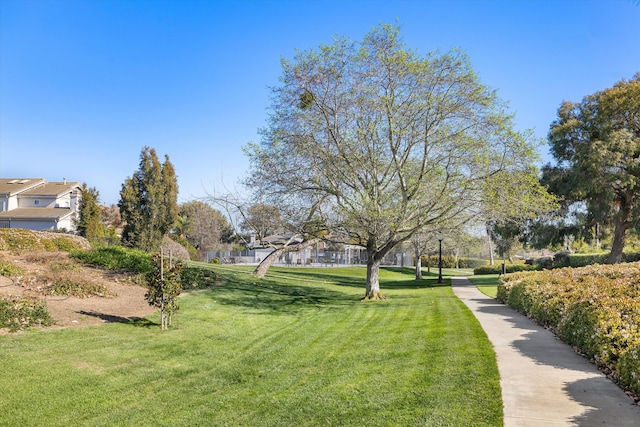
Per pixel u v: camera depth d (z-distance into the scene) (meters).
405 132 15.12
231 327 11.39
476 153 14.11
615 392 5.61
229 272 22.78
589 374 6.38
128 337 9.32
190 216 59.88
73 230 35.66
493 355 7.48
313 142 15.59
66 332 9.06
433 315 12.58
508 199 14.53
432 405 5.34
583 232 28.17
